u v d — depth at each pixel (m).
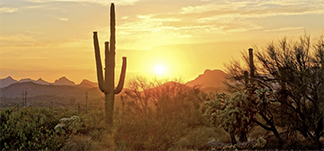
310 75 12.42
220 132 16.50
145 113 18.75
